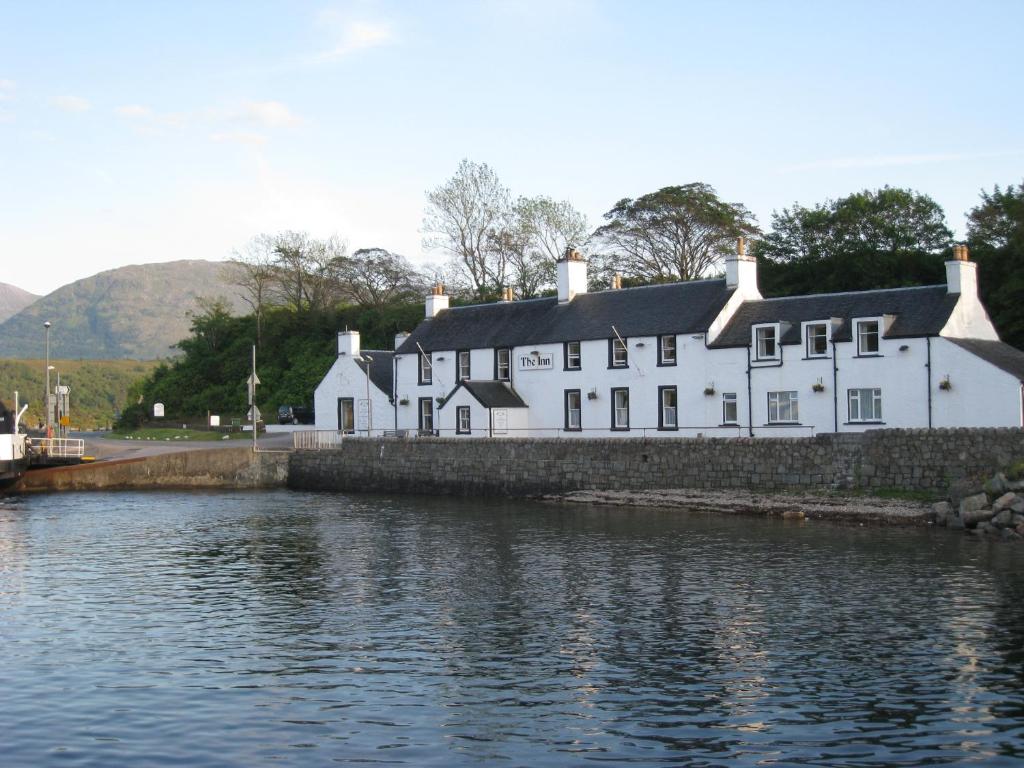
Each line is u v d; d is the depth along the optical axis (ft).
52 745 58.70
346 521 152.97
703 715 62.90
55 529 147.33
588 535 132.67
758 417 181.06
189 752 57.62
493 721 62.18
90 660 75.56
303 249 376.89
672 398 194.18
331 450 212.84
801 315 180.55
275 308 386.93
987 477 136.77
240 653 77.25
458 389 214.90
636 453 170.60
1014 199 221.66
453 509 167.43
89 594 99.45
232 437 297.74
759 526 137.08
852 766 55.11
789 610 88.33
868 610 87.61
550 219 318.45
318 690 68.28
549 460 180.34
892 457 145.89
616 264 313.94
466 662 74.38
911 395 163.32
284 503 182.39
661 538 128.36
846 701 65.00
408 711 64.08
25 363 639.76
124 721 62.54
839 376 171.12
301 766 55.67
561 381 209.46
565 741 58.95
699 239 305.73
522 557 116.78
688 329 190.29
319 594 98.48
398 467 201.87
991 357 157.48
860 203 250.78
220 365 384.47
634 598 94.22
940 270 230.89
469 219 325.21
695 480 164.14
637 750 57.57
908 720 61.57
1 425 205.57
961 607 87.97
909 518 134.62
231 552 124.26
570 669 72.49
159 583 104.78
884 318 166.71
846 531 130.52
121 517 161.79
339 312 363.56
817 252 250.78
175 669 73.20
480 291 325.62
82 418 569.64
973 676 69.46
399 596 96.99
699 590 97.14
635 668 72.49
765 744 58.23
